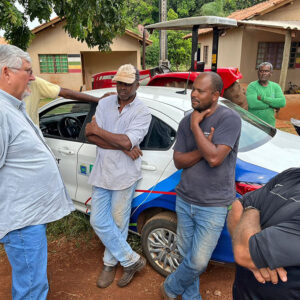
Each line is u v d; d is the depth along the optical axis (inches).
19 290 80.4
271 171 87.9
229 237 87.3
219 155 72.2
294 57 553.3
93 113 124.5
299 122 98.7
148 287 105.5
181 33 1124.5
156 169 101.3
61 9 174.9
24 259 77.6
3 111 66.6
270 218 46.1
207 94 72.7
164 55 433.4
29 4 164.4
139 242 126.6
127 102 96.3
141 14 1499.8
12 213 73.0
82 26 171.6
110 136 92.2
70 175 128.1
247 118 121.1
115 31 205.9
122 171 96.3
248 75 543.2
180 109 105.3
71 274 113.1
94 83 320.8
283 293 44.3
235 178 87.3
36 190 74.7
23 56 71.0
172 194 97.1
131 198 102.1
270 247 40.1
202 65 207.6
